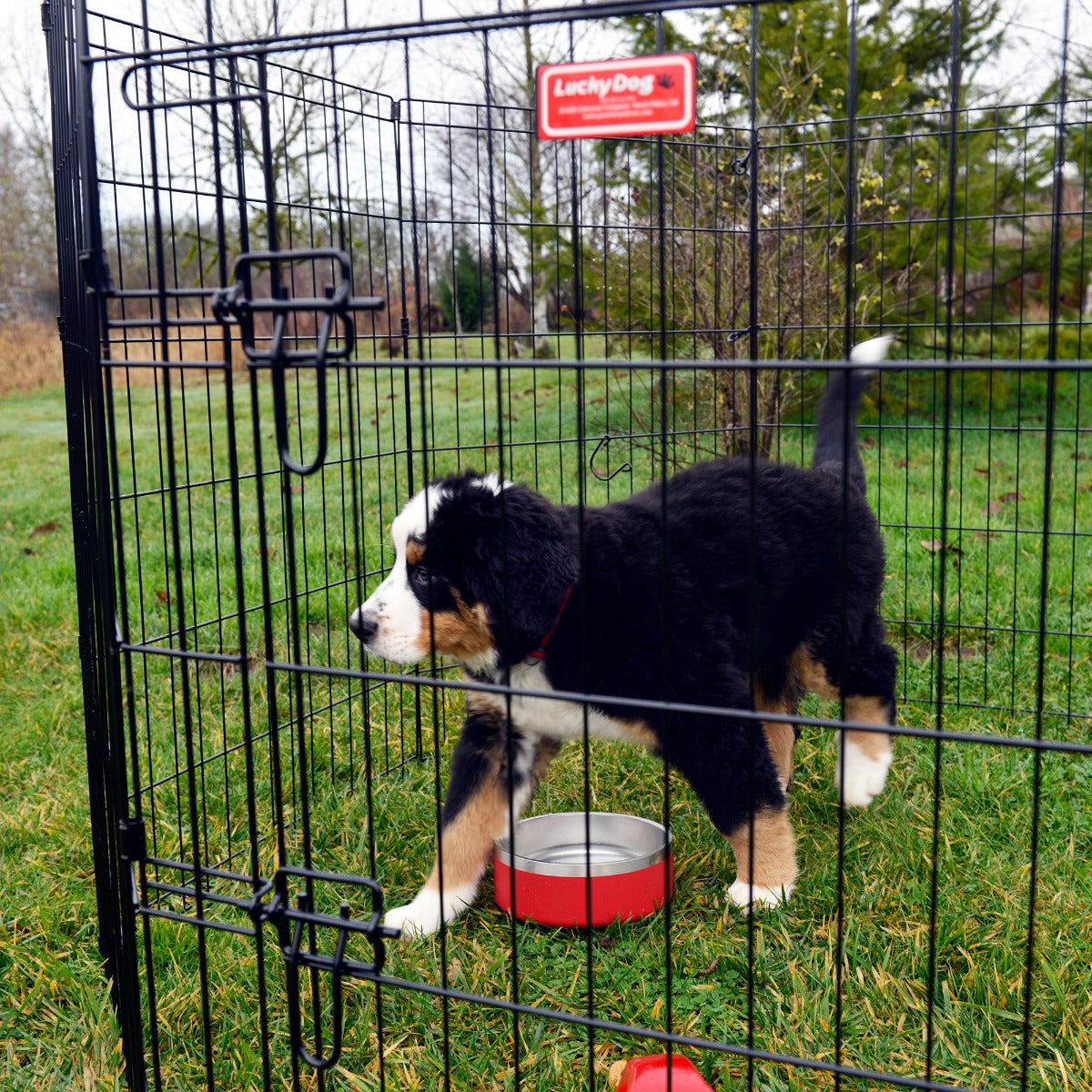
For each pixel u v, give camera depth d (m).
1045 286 10.51
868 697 3.30
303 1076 2.19
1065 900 2.69
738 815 2.76
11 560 6.51
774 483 3.24
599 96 1.53
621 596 2.76
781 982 2.45
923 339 9.86
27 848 3.10
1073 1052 2.18
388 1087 2.15
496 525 2.71
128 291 1.84
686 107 1.49
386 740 3.67
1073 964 2.45
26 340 17.11
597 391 8.33
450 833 2.89
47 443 11.58
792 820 3.28
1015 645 4.50
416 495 3.04
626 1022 2.33
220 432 9.89
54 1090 2.14
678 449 6.59
